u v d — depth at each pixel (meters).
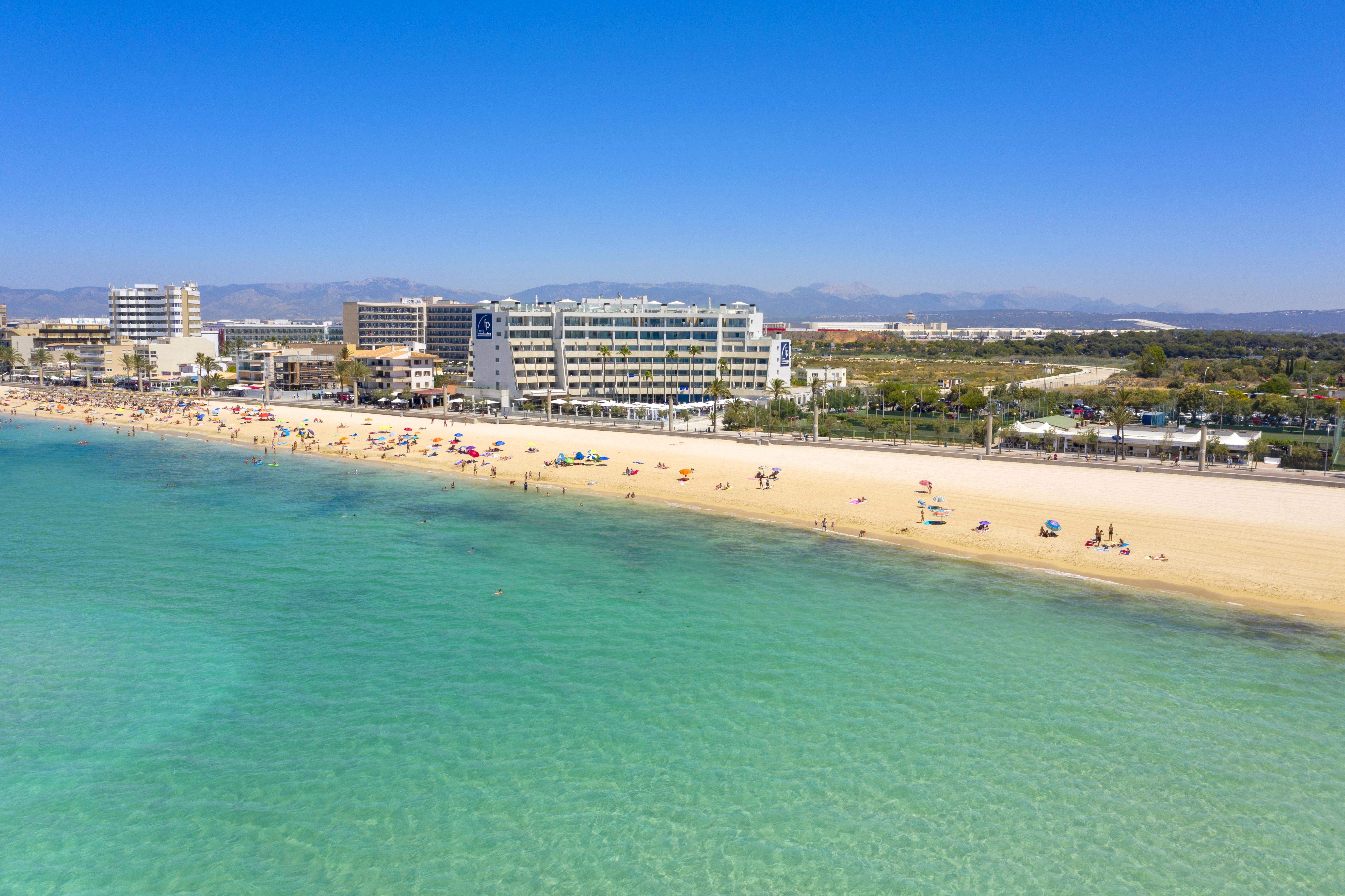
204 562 76.56
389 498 107.31
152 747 43.72
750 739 44.72
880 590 68.94
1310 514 88.31
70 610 63.44
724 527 91.25
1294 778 41.41
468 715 47.16
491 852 35.81
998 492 101.69
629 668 53.47
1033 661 54.66
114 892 33.47
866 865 35.00
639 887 33.66
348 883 33.97
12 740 44.31
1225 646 57.12
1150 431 144.50
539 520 94.50
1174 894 33.53
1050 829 37.50
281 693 49.72
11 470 128.75
